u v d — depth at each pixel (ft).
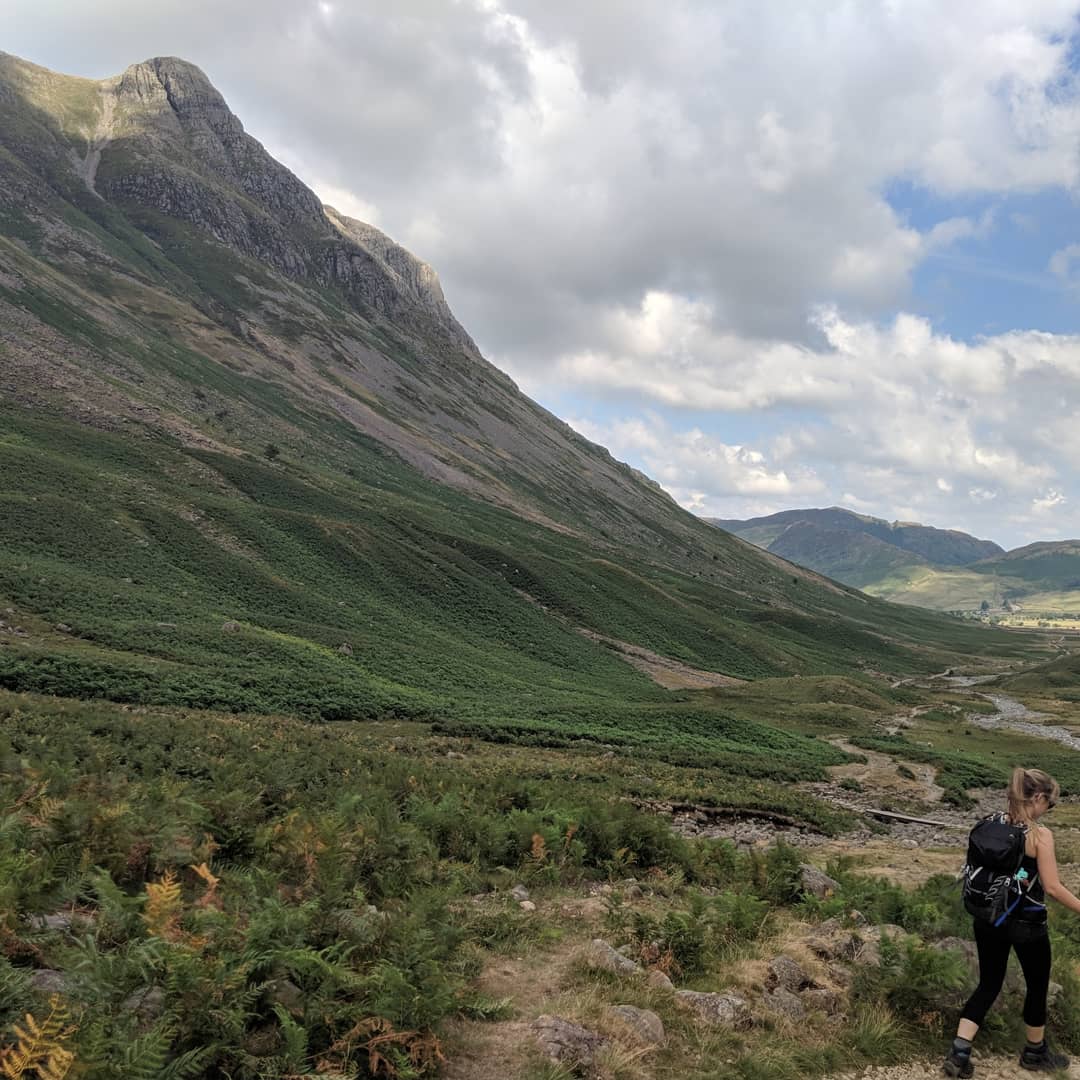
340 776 56.49
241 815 32.37
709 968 24.40
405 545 329.52
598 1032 18.61
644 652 328.70
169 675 122.72
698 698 252.62
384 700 148.46
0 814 25.48
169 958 14.80
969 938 29.91
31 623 137.80
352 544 296.92
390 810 35.88
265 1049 14.87
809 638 527.40
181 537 232.53
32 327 437.99
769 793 100.78
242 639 165.78
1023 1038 22.02
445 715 148.05
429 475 625.82
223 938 16.98
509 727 142.61
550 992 21.33
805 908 35.12
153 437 337.31
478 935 25.50
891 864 65.51
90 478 244.22
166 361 543.39
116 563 199.21
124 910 18.24
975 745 205.16
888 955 24.81
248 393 588.50
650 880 40.32
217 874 26.63
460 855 38.09
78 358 432.66
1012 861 20.02
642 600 405.39
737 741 167.02
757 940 27.96
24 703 75.92
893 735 206.49
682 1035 19.47
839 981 24.38
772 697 257.55
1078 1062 21.36
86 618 149.69
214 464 330.95
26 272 532.32
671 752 137.28
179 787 36.09
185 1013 14.26
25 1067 11.49
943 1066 20.11
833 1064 19.42
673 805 83.87
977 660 633.20
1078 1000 24.13
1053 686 428.97
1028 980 20.45
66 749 50.57
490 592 319.06
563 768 96.63
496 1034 18.12
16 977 14.39
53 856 22.97
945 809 122.11
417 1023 16.21
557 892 35.24
